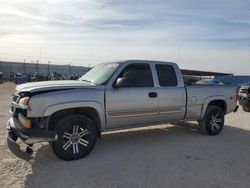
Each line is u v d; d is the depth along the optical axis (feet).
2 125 26.53
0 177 14.51
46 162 16.79
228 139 23.57
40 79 123.54
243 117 36.29
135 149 19.89
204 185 13.96
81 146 17.52
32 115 15.89
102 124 18.58
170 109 21.79
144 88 20.36
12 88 84.38
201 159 17.93
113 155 18.38
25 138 15.75
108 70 19.99
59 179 14.34
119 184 13.85
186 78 26.27
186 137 23.86
